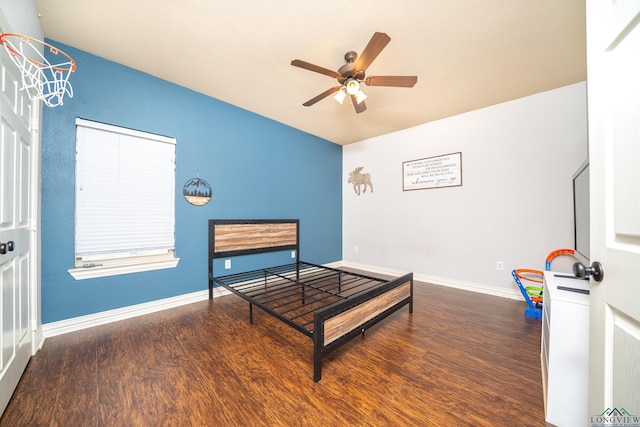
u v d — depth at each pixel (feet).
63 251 6.64
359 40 6.46
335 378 4.99
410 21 5.75
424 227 12.25
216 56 7.15
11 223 4.45
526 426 3.86
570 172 8.63
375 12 5.52
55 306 6.53
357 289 10.85
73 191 6.79
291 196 12.80
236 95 9.50
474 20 5.70
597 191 2.52
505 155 9.91
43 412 4.07
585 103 8.36
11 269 4.43
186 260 9.00
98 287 7.23
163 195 8.48
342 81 6.68
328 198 14.88
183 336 6.64
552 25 5.81
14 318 4.55
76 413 4.06
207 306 8.78
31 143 5.48
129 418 3.98
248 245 10.80
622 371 2.10
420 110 10.65
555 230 8.93
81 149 6.93
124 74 7.59
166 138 8.48
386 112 10.90
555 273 5.43
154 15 5.63
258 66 7.63
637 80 1.98
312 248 13.94
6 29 4.05
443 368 5.31
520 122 9.56
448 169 11.42
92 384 4.74
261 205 11.44
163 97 8.41
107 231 7.39
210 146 9.64
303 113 11.12
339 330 5.44
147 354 5.77
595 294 2.56
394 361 5.56
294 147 12.92
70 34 6.23
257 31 6.16
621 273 2.12
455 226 11.24
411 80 6.54
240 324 7.38
